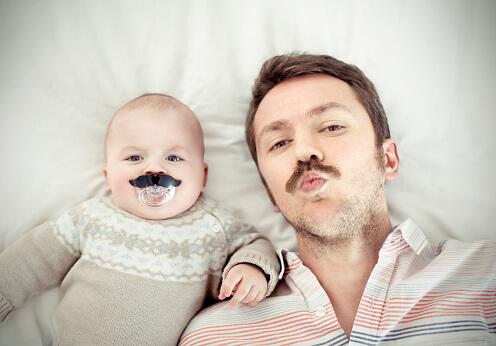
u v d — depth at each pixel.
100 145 1.32
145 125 1.17
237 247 1.19
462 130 1.27
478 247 1.05
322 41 1.34
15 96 1.31
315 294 1.03
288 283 1.12
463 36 1.30
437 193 1.25
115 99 1.34
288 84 1.14
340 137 1.05
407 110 1.29
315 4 1.36
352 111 1.08
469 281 0.98
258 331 1.02
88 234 1.15
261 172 1.20
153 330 1.07
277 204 1.14
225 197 1.31
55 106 1.32
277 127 1.11
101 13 1.38
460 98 1.28
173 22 1.38
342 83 1.12
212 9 1.38
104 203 1.20
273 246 1.25
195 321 1.11
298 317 1.02
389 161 1.13
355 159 1.04
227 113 1.34
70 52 1.35
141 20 1.38
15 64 1.33
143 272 1.09
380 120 1.14
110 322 1.05
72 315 1.07
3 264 1.13
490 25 1.29
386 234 1.08
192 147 1.20
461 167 1.25
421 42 1.32
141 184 1.13
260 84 1.21
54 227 1.18
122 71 1.35
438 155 1.27
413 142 1.28
